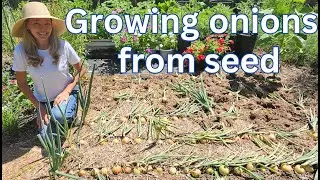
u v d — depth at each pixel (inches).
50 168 65.9
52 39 70.8
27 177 64.9
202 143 73.2
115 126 78.2
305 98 95.4
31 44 69.4
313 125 80.4
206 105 86.2
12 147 74.0
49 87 74.2
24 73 71.8
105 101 89.8
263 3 136.7
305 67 115.4
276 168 65.7
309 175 65.1
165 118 80.9
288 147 72.8
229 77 105.7
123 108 86.1
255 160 66.8
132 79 103.3
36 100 72.4
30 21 66.9
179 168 65.9
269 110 87.7
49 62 71.7
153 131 76.4
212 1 160.1
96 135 75.1
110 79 103.4
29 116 84.1
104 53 125.6
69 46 74.1
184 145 72.2
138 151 70.2
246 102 90.6
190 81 99.7
